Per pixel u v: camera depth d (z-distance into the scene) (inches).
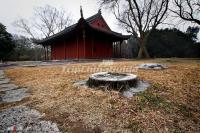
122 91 147.3
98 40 848.3
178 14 806.5
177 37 1055.0
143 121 107.4
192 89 171.8
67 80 209.2
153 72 248.8
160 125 105.0
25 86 203.8
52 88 178.7
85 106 126.4
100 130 98.0
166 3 861.8
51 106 130.8
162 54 1051.3
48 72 298.5
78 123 105.3
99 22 925.2
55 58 983.0
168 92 156.3
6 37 880.3
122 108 120.9
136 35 942.4
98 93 144.9
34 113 120.3
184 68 292.5
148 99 135.0
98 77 169.2
